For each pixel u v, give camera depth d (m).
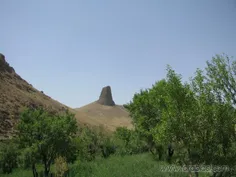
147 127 25.55
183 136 10.73
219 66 11.08
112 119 163.88
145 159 24.06
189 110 10.78
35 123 19.97
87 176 19.62
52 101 82.94
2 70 76.38
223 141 10.48
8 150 25.78
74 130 22.64
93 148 33.31
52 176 20.31
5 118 46.62
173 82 11.28
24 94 67.75
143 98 25.48
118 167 20.41
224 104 10.54
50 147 20.47
